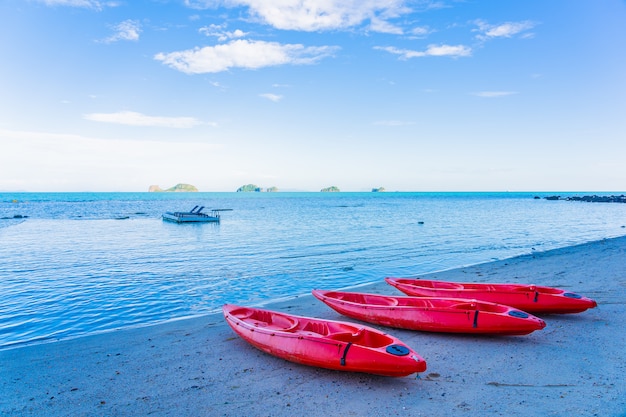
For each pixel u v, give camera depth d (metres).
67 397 5.29
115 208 76.12
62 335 8.38
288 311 9.47
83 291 12.18
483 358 6.28
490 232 30.39
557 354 6.39
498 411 4.62
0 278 14.14
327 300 8.62
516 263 15.75
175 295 11.70
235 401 5.06
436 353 6.52
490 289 9.31
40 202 106.06
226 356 6.65
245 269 15.77
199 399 5.14
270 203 105.62
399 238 26.44
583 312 8.74
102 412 4.88
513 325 6.78
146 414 4.82
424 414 4.61
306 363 5.89
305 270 15.54
